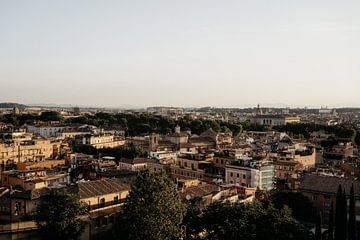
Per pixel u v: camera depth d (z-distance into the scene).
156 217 99.00
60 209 98.19
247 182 179.12
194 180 158.75
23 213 109.38
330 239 110.12
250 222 102.00
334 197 138.88
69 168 182.50
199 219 107.69
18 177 155.25
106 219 111.50
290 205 137.62
